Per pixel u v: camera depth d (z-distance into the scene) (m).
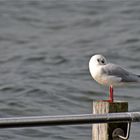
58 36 23.34
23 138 11.90
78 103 14.95
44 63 19.52
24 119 7.81
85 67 18.84
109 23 24.75
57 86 16.55
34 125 7.86
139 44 21.45
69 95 15.62
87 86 16.53
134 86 16.12
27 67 19.03
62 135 12.11
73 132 12.30
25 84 16.69
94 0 28.73
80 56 20.25
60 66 19.12
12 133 12.12
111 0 28.55
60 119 7.93
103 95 15.64
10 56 20.50
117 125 8.70
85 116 8.04
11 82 16.98
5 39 23.08
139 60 19.45
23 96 15.52
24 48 21.69
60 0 29.16
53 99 15.26
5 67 19.11
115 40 22.20
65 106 14.65
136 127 12.45
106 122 8.14
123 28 23.81
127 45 21.45
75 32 23.78
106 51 20.78
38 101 15.03
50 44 22.16
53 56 20.27
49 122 7.89
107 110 8.59
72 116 7.98
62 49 21.33
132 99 15.06
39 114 13.90
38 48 21.58
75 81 17.16
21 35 23.61
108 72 9.32
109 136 8.70
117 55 20.16
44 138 11.97
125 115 8.21
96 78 9.41
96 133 8.84
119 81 9.38
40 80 17.27
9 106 14.52
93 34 23.23
